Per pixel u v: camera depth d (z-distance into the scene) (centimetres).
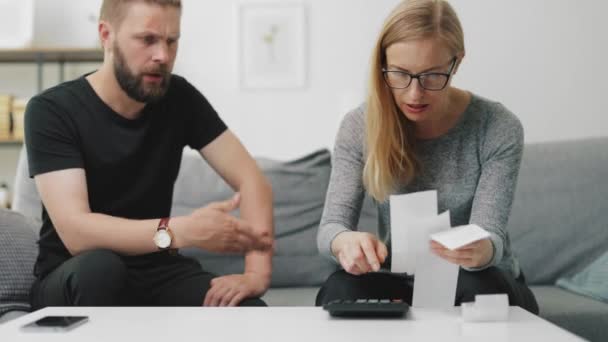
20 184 227
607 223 232
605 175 239
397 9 143
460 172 159
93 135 173
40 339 100
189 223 158
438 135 160
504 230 149
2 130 342
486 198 151
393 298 144
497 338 99
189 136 194
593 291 205
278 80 353
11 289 171
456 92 162
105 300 148
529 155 245
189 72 354
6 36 344
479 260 125
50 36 357
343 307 114
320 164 246
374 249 132
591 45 347
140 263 178
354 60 351
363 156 162
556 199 236
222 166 193
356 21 351
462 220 161
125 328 107
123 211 177
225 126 198
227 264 228
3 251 175
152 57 167
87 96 175
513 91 348
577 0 345
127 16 166
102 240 159
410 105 144
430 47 139
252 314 117
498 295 112
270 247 168
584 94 347
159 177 182
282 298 211
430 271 124
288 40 352
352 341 97
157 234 158
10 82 362
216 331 104
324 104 353
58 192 164
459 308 122
